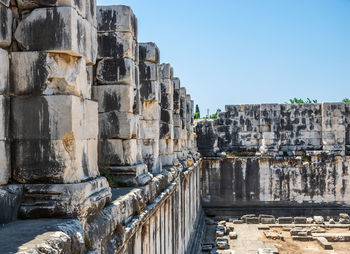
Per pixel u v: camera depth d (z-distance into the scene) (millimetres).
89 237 4629
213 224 25719
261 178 26719
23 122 4969
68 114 4906
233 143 28141
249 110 27953
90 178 5348
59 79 5004
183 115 19641
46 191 4805
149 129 11211
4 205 4492
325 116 26516
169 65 14078
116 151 8422
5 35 4895
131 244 6711
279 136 27359
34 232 4027
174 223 12859
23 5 5082
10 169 4945
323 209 26141
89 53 5578
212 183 27047
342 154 26156
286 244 20062
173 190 12398
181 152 18312
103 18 8539
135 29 9062
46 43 4996
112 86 8445
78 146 5039
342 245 19984
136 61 9148
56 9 5000
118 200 6207
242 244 20016
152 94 11211
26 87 5000
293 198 26453
